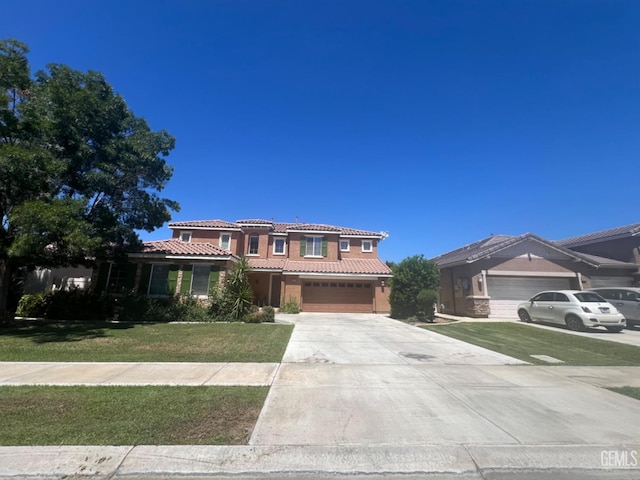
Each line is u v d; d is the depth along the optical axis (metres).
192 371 7.11
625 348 10.15
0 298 13.39
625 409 5.03
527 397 5.59
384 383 6.34
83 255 14.14
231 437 3.99
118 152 14.52
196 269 18.14
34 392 5.51
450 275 22.09
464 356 8.92
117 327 13.58
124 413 4.64
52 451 3.55
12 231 12.45
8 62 11.79
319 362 8.08
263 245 26.56
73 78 14.02
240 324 15.08
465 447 3.83
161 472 3.31
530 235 19.83
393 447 3.80
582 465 3.54
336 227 28.47
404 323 16.34
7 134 11.73
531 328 14.28
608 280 20.72
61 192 14.23
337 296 23.48
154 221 16.69
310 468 3.42
